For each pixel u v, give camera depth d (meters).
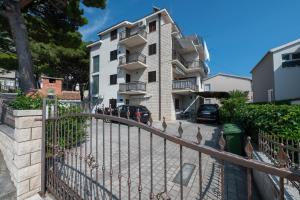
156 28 19.94
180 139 1.48
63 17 9.99
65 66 25.42
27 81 8.17
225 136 5.12
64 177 3.02
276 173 1.02
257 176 3.45
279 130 3.76
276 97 15.03
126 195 3.22
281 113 3.85
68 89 29.44
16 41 8.13
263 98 18.45
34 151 3.23
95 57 23.86
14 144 3.26
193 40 24.33
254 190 3.43
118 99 20.80
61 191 2.90
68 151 3.10
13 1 8.00
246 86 29.72
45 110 3.35
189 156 5.38
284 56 15.14
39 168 3.29
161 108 18.70
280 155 1.06
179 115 20.02
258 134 4.43
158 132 1.65
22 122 3.08
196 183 3.70
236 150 4.95
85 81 30.34
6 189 3.01
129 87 19.83
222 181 1.28
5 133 4.00
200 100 22.64
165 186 1.61
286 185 2.45
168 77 18.70
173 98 19.05
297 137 3.52
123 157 5.20
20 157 3.04
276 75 15.22
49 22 9.95
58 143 3.10
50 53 14.77
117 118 2.08
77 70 27.42
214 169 4.39
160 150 6.01
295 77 14.59
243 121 6.05
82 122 3.82
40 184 3.29
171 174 4.12
